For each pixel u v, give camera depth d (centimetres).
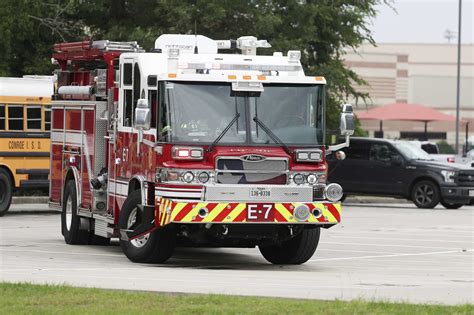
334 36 9050
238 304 2712
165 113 3803
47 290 2911
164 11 8588
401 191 8144
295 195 3828
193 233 3838
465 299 3019
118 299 2772
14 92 6400
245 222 3756
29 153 6450
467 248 4906
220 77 3844
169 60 3875
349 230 5856
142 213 3891
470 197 7988
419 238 5416
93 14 8769
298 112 3903
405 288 3288
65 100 4822
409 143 8388
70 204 4731
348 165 8300
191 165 3756
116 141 4262
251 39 4406
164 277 3444
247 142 3819
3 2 8075
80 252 4353
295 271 3838
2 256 4094
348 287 3275
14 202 7550
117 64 4397
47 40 8612
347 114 3994
